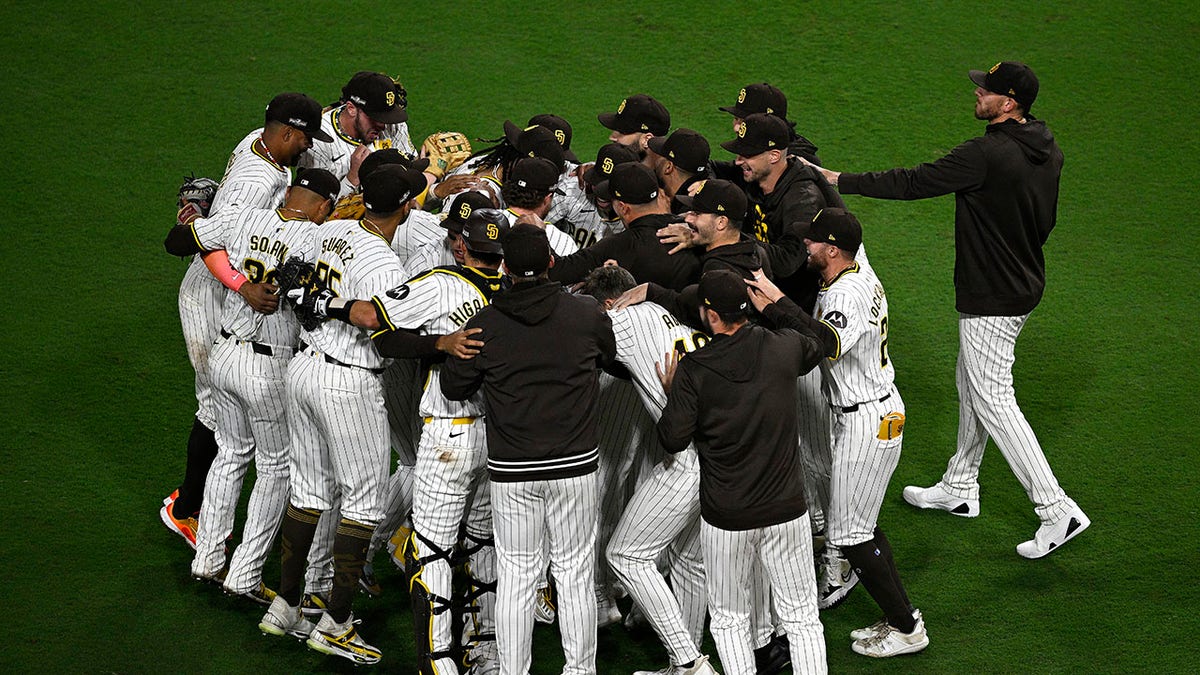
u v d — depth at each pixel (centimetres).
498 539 1897
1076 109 3812
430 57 4059
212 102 3816
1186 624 2164
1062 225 3359
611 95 3878
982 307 2316
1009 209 2255
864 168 3566
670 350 1903
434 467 1923
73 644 2088
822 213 1995
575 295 1856
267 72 3962
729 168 2377
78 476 2500
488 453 1847
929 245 3316
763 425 1780
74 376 2789
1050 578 2292
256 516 2133
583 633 1909
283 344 2073
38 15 4228
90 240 3253
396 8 4328
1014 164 2233
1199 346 2925
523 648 1897
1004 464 2653
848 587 2270
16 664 2030
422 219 2145
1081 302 3086
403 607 2241
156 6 4306
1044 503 2328
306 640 2131
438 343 1827
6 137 3638
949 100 3869
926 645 2119
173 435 2630
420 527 1950
